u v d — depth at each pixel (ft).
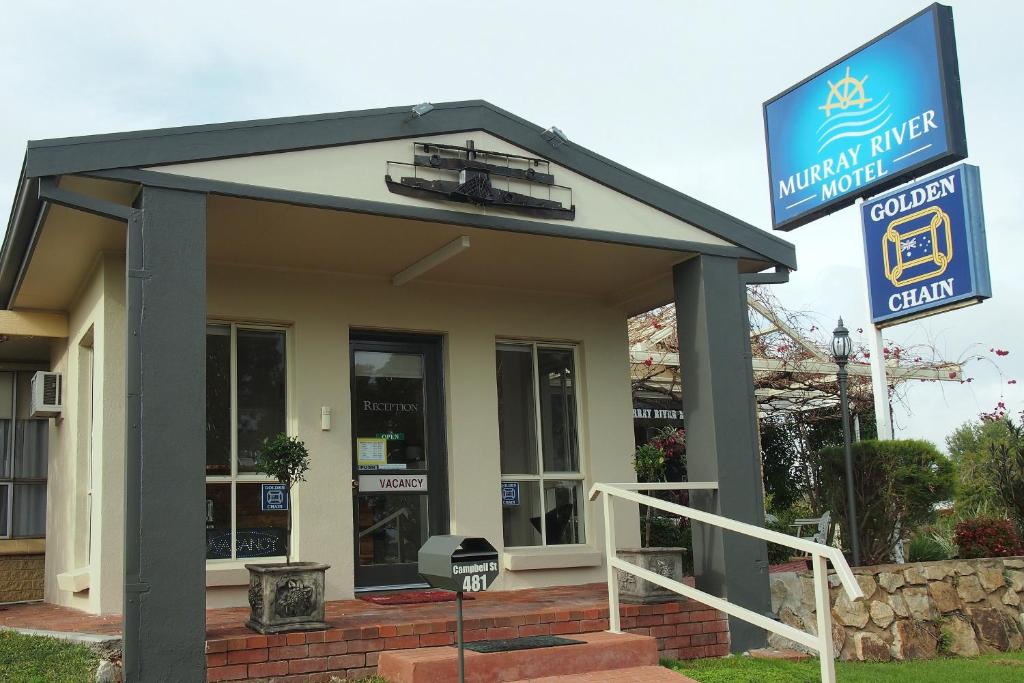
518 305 32.58
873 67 37.47
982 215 33.86
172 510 19.20
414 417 30.78
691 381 28.25
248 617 23.65
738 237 28.71
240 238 25.50
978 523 32.17
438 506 30.53
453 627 22.11
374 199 22.97
